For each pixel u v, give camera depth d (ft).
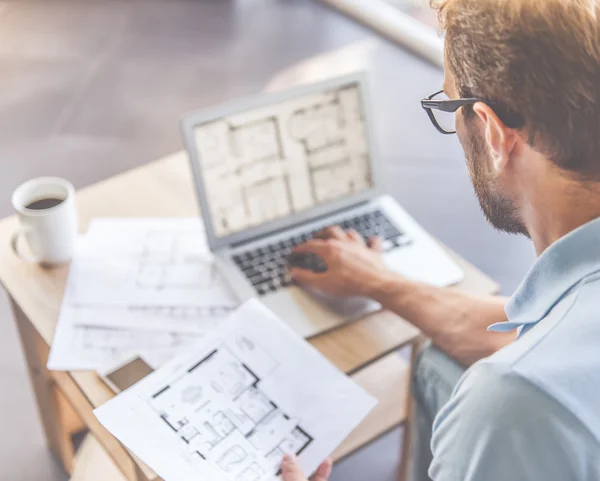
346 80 4.80
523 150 2.46
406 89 10.62
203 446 3.51
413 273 4.53
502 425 2.21
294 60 11.09
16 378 6.91
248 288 4.37
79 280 4.38
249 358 3.85
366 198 5.01
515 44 2.36
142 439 3.50
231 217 4.62
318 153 4.81
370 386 5.18
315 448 3.56
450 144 9.69
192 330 4.13
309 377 3.81
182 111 10.07
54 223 4.30
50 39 11.34
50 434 6.02
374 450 6.37
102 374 3.85
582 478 2.17
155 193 5.04
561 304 2.37
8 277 4.41
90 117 9.91
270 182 4.70
